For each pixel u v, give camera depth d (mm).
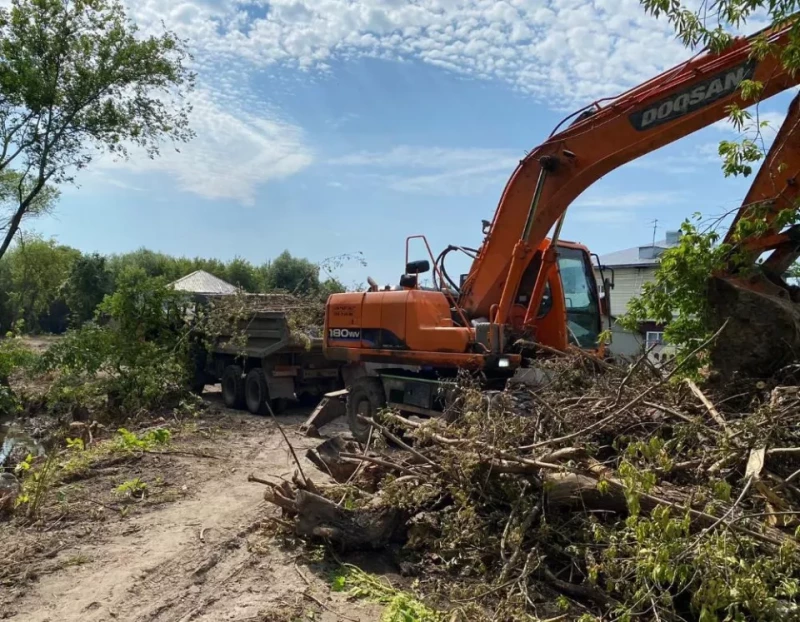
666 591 3305
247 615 4098
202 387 14594
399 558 4875
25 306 45312
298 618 4039
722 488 3350
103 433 9812
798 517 3510
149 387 11531
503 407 5570
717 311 5441
